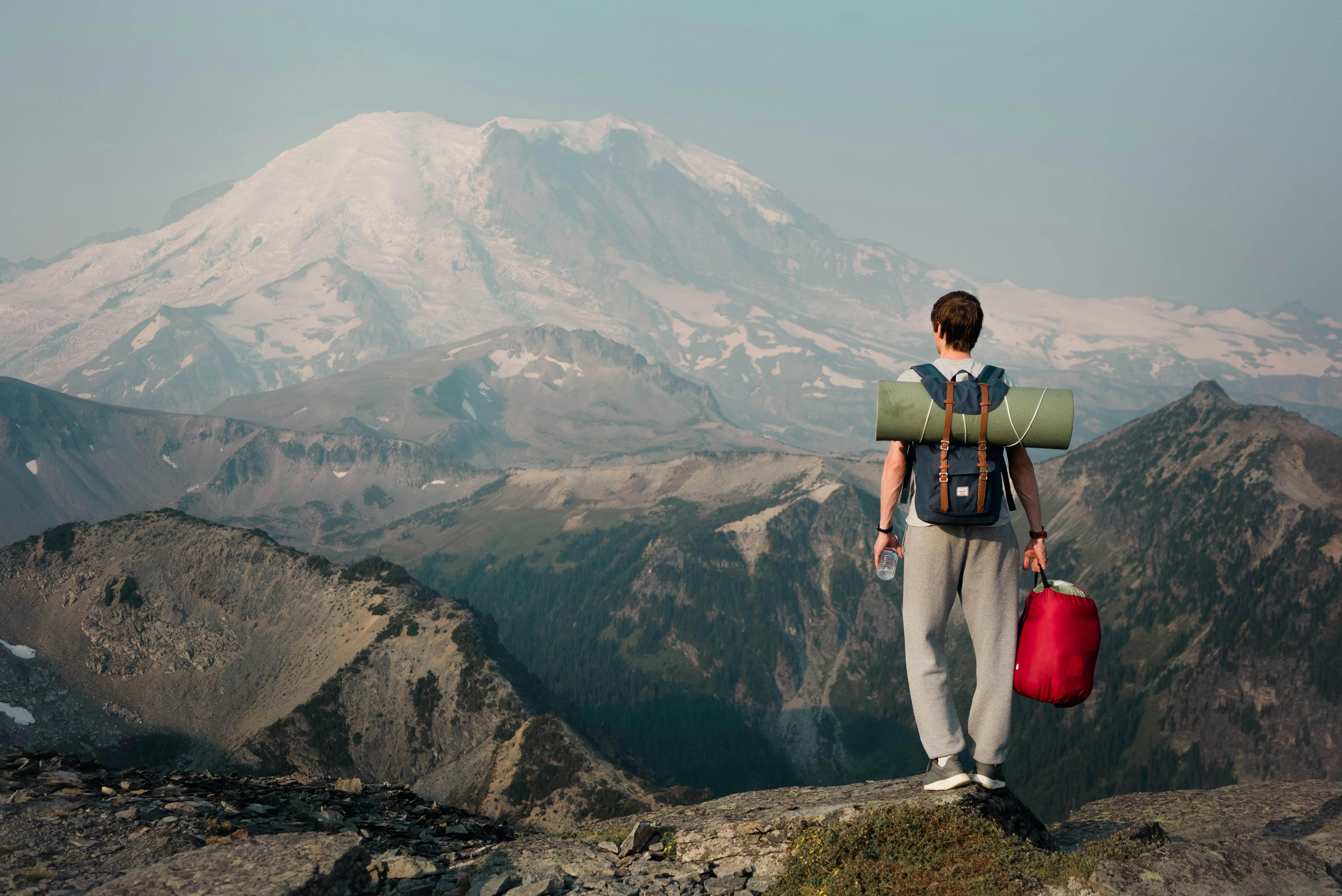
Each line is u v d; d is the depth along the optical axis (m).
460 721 172.12
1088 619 6.02
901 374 6.15
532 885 5.93
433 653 187.88
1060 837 8.38
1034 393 5.74
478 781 151.50
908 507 6.32
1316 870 5.38
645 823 7.97
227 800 7.89
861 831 6.02
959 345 6.17
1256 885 5.18
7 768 7.69
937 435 5.81
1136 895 5.02
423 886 5.98
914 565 6.25
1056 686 5.94
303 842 5.36
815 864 5.88
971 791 6.34
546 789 138.88
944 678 6.46
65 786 7.35
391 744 170.62
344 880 5.11
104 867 5.71
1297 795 9.14
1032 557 6.12
